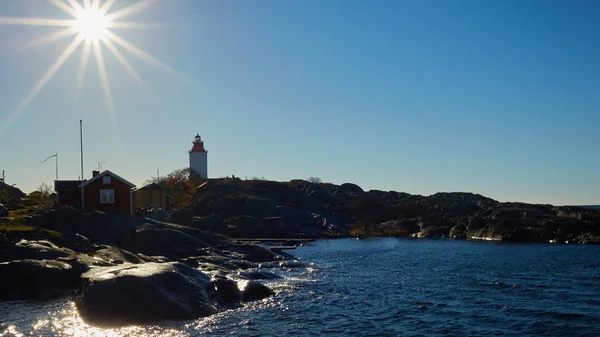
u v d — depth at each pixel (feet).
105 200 203.82
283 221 312.50
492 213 313.73
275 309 90.53
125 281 81.51
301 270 145.48
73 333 72.02
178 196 363.76
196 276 95.96
